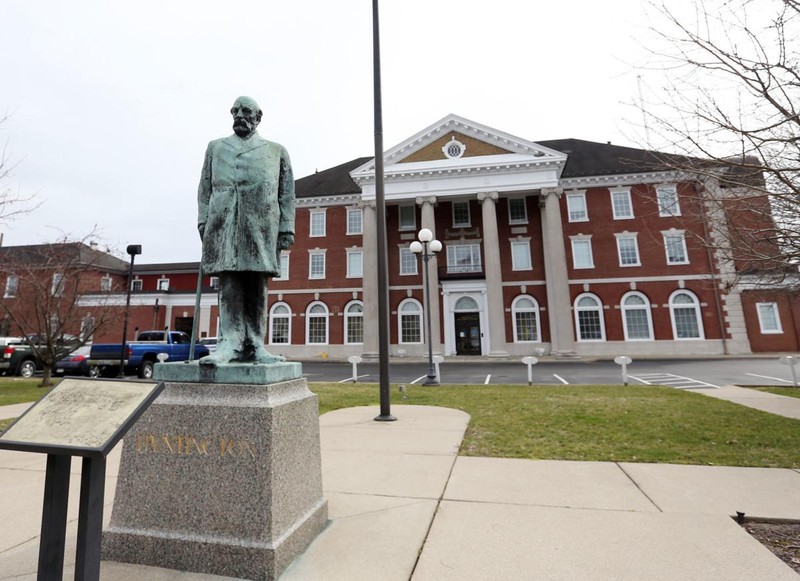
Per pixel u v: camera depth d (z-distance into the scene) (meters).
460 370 21.22
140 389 2.41
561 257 28.19
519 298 30.92
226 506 2.89
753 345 29.08
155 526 2.98
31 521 3.70
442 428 7.30
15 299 16.58
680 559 2.89
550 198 29.05
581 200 31.55
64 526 2.10
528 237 31.64
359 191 34.62
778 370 17.80
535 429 7.04
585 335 29.86
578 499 4.04
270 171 3.77
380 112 8.98
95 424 2.16
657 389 11.95
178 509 2.96
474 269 32.16
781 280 6.41
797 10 4.42
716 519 3.53
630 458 5.39
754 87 4.81
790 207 5.00
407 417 8.36
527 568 2.80
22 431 2.14
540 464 5.20
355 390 13.14
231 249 3.56
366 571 2.80
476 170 29.94
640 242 30.16
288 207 4.03
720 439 6.17
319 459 3.59
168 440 3.07
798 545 3.15
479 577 2.71
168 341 20.64
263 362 3.55
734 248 5.53
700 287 28.70
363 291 30.72
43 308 15.38
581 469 4.97
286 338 33.91
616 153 34.72
